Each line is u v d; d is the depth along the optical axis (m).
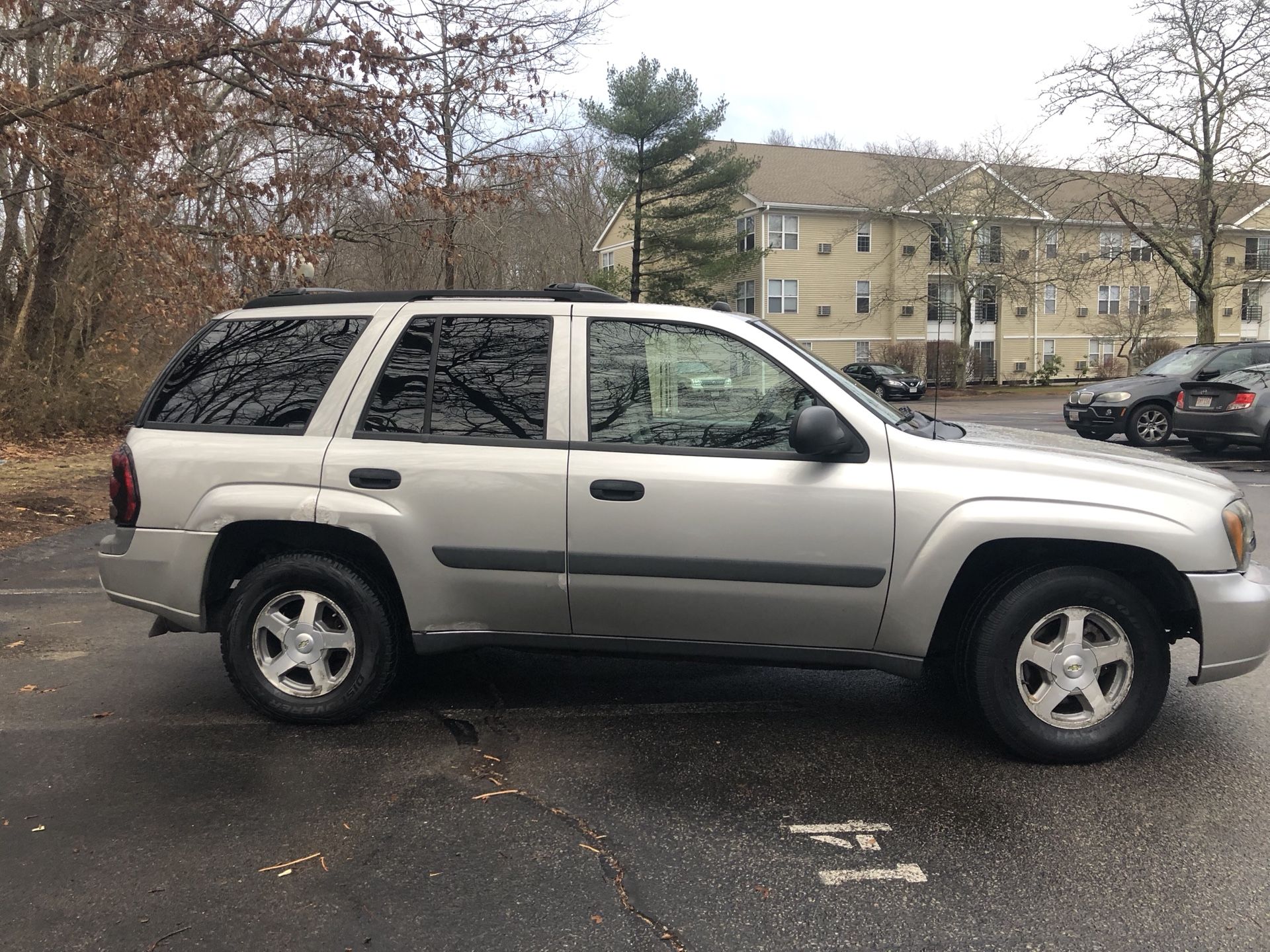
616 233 43.84
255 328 3.86
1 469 11.78
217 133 13.10
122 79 9.03
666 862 2.78
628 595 3.48
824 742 3.68
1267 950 2.35
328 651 3.80
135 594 3.79
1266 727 3.79
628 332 3.56
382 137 9.91
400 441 3.61
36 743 3.66
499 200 11.84
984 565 3.50
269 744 3.65
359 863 2.78
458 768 3.44
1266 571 3.56
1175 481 3.36
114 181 9.24
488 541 3.52
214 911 2.53
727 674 4.52
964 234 36.88
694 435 3.47
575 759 3.52
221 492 3.66
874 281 40.78
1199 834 2.93
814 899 2.59
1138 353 41.09
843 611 3.39
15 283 16.67
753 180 39.38
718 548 3.38
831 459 3.35
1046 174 35.22
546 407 3.54
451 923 2.48
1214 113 21.78
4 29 9.07
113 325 16.16
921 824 3.01
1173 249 24.88
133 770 3.41
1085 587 3.31
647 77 30.47
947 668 4.23
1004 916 2.50
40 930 2.44
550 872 2.73
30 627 5.30
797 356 3.48
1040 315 43.62
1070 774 3.38
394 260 25.52
